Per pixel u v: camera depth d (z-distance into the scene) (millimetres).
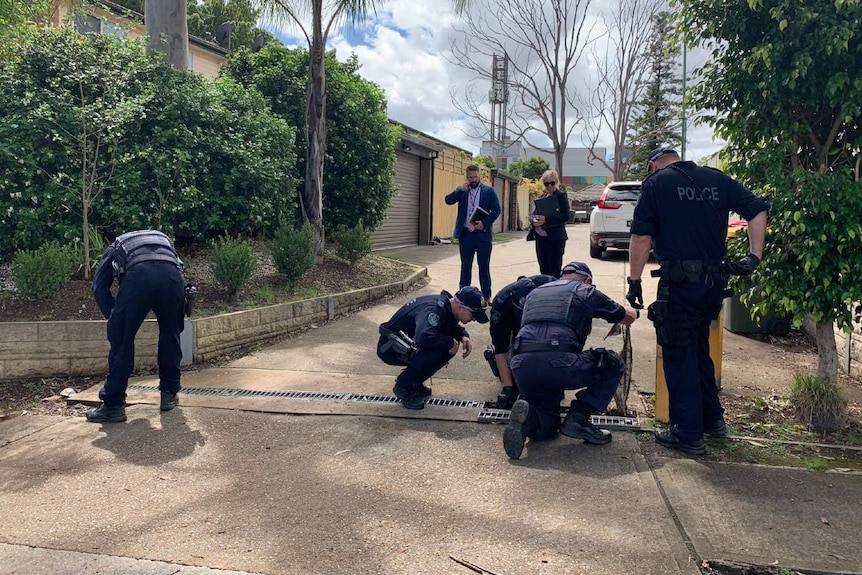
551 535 3240
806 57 4152
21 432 4820
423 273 11062
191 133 8078
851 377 5949
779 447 4316
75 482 3941
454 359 6430
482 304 4988
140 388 5660
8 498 3754
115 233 7703
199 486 3859
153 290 4910
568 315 4340
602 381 4336
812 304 4414
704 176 4172
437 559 3053
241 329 6770
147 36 8664
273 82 11250
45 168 7324
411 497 3670
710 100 4910
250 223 9016
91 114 7047
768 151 4594
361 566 3006
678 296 4137
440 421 4824
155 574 2967
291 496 3711
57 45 7676
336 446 4402
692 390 4195
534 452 4270
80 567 3031
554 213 7297
